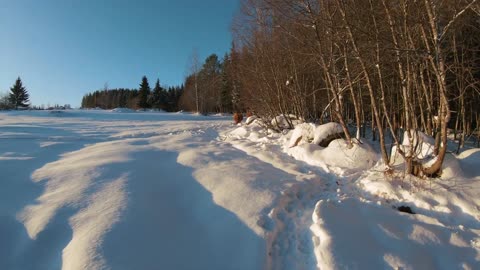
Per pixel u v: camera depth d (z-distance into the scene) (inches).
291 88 453.7
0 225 143.8
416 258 131.7
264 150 328.5
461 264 129.3
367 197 194.7
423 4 185.9
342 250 132.3
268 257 135.2
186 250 136.0
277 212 171.5
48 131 568.4
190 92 1831.9
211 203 177.0
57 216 150.2
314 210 163.3
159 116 1318.9
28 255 125.6
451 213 162.7
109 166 229.8
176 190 195.5
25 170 228.2
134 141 398.0
